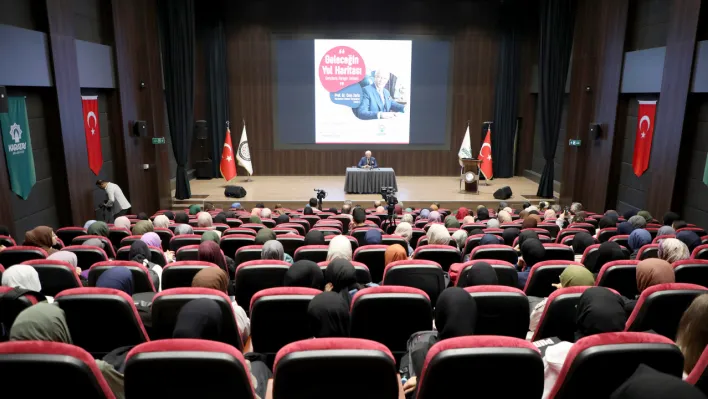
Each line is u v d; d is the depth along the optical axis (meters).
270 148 17.50
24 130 8.27
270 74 17.03
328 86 17.09
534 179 17.19
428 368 1.83
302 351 1.82
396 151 17.59
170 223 8.09
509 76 17.17
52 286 3.86
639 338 1.85
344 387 1.87
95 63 10.38
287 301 2.93
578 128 13.22
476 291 2.96
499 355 1.81
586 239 5.63
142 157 12.48
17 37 7.86
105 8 10.98
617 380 1.84
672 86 9.73
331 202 13.99
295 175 17.67
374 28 16.89
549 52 13.87
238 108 17.22
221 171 16.03
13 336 2.20
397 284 3.78
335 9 16.73
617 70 11.76
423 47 17.00
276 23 16.77
